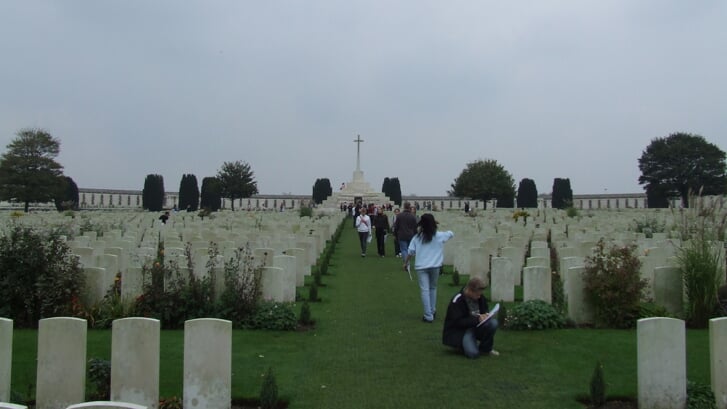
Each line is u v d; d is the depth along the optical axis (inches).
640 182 3169.3
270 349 406.6
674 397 296.8
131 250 698.2
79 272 484.1
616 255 479.8
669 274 483.5
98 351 394.6
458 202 4151.1
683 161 3016.7
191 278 473.4
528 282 494.6
